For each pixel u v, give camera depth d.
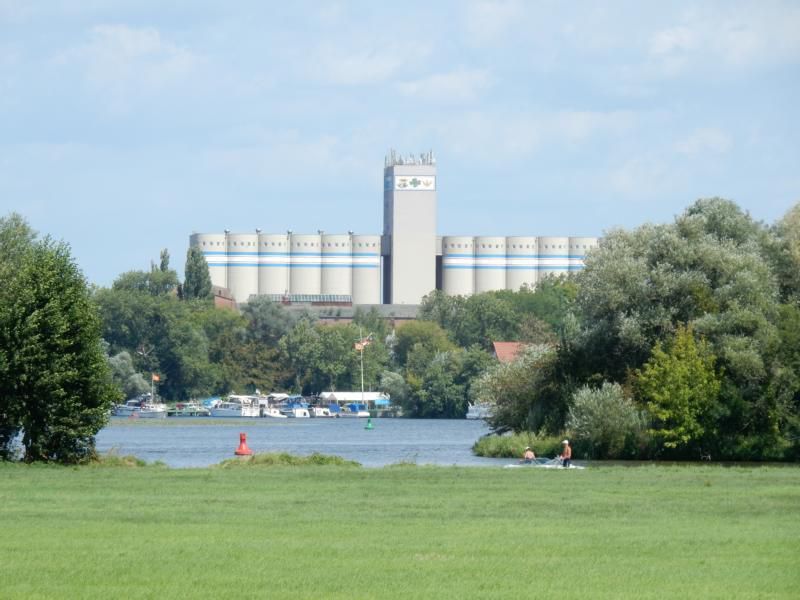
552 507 173.88
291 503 176.00
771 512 169.25
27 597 107.50
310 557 127.50
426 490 198.50
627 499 186.38
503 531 147.00
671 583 115.75
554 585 114.38
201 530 145.88
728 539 141.62
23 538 138.62
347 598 108.12
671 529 150.00
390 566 122.75
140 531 144.75
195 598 107.69
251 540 138.25
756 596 110.06
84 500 178.12
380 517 159.88
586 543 138.00
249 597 108.19
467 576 118.25
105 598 107.38
